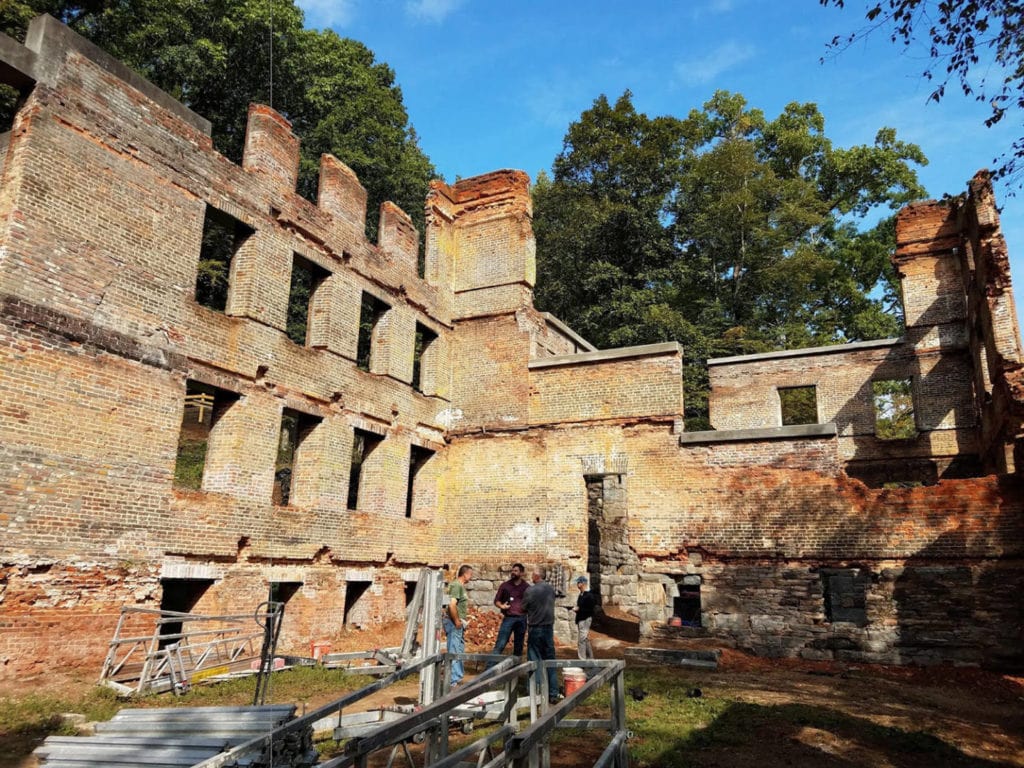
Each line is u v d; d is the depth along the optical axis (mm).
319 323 17562
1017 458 15070
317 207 17438
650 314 33438
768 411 26250
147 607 12312
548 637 10383
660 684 12055
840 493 16453
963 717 10430
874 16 9328
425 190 36969
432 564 20156
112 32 27328
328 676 12055
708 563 17328
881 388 41656
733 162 39312
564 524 19281
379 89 36750
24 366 10797
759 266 40844
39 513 10805
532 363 20875
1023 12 9266
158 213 13352
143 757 6359
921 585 15352
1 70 11242
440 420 21453
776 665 15141
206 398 30094
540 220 40969
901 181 43562
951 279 24203
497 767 4332
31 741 7930
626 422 19156
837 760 7965
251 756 6168
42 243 11266
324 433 16953
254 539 14656
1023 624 14406
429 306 21422
